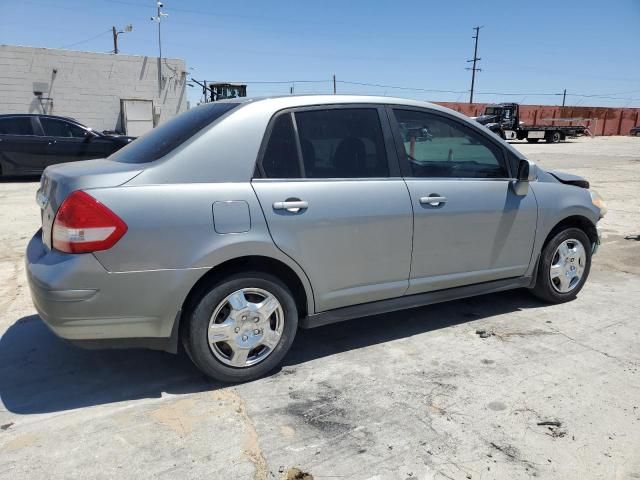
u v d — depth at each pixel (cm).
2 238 677
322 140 334
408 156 366
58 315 275
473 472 245
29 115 1188
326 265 333
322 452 259
